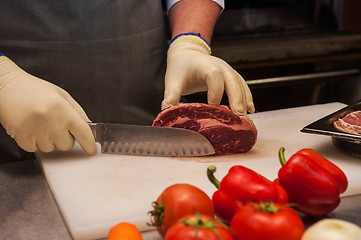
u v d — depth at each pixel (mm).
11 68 1438
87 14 1709
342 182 953
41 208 1109
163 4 2539
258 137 1550
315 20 2758
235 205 894
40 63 1697
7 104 1344
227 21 2627
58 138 1335
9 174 1321
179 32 1768
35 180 1281
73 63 1730
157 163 1324
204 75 1465
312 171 936
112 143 1367
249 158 1368
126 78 1812
